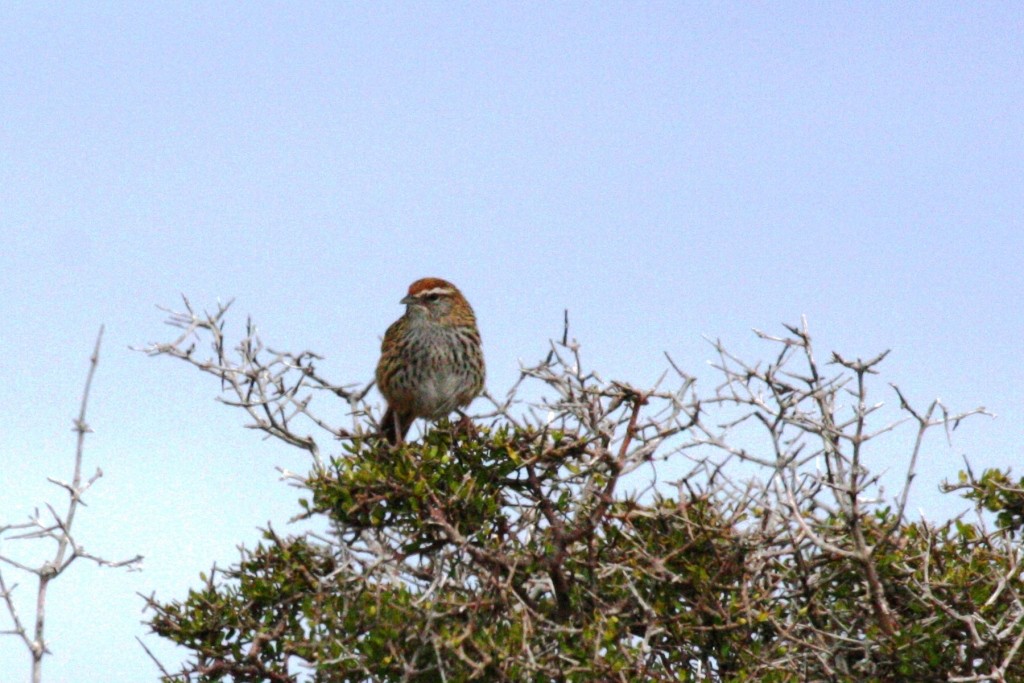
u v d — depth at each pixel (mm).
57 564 9430
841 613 11312
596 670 10391
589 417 11609
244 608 11805
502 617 11664
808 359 10266
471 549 11617
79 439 9633
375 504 11984
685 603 11445
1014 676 11352
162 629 11992
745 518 11180
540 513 12391
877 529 11055
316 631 11555
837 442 10375
